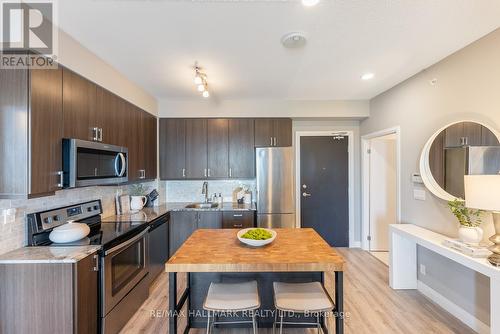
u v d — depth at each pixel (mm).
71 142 1976
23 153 1653
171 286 1740
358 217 4453
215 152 4117
